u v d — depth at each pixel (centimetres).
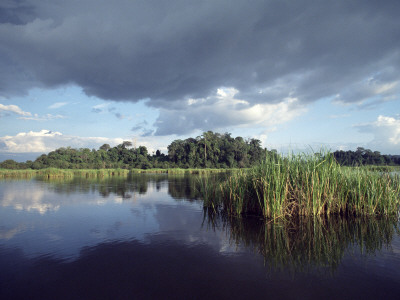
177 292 484
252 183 1145
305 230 882
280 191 988
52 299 460
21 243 761
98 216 1112
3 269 583
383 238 800
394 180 1096
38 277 543
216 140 9425
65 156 7731
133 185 2503
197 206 1351
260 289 496
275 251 697
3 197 1667
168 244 753
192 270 579
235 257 655
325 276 550
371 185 1066
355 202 1052
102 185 2497
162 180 3222
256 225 955
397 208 1068
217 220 1038
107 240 789
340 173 1105
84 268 588
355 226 922
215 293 480
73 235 840
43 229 910
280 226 934
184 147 9281
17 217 1095
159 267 594
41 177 3841
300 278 540
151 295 473
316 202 1018
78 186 2394
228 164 8388
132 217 1093
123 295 473
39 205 1377
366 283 518
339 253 682
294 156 1120
